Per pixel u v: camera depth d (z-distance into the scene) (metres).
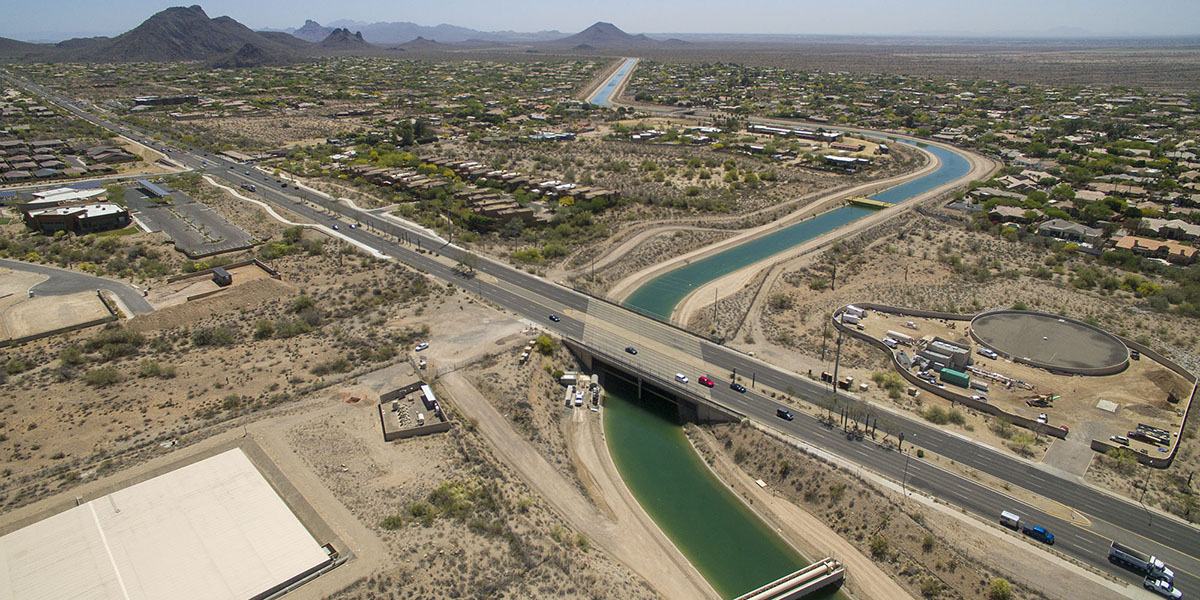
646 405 138.62
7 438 108.88
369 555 85.31
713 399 130.38
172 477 98.19
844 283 187.25
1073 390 130.00
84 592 78.25
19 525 89.31
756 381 136.25
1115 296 173.75
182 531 87.62
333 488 97.94
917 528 99.12
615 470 118.25
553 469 113.31
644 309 173.88
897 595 92.62
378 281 179.88
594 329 157.38
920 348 145.38
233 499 93.81
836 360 137.88
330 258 195.50
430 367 136.38
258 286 168.62
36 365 133.38
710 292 183.88
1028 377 134.50
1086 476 108.25
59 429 111.38
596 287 186.00
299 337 147.88
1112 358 139.50
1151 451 112.31
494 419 122.38
